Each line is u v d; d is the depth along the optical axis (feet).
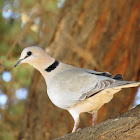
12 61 45.55
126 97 42.80
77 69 28.55
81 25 42.80
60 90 26.89
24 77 49.11
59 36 43.83
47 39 45.78
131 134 21.80
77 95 25.84
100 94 24.77
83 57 42.09
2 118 49.62
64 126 43.19
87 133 22.94
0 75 51.52
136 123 21.81
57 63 29.27
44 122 43.88
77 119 26.58
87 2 43.16
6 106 49.85
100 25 42.14
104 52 41.78
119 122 22.45
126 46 41.98
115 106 42.57
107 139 22.21
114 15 41.93
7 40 53.52
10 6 50.42
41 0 51.19
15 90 50.29
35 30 51.03
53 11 49.14
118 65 41.93
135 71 43.62
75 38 42.57
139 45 42.57
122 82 23.40
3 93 52.11
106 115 42.29
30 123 44.75
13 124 50.57
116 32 41.81
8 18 53.67
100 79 24.97
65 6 44.83
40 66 29.45
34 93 44.93
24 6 49.03
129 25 41.88
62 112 43.55
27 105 45.34
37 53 29.40
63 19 44.11
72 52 42.45
